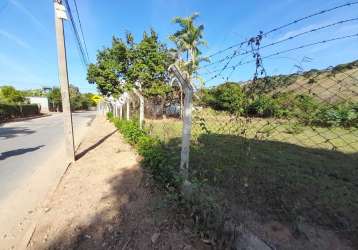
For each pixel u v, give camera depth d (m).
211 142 5.81
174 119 8.30
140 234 2.88
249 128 2.86
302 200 3.60
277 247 2.53
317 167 5.33
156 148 5.36
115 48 17.77
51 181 4.91
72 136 6.52
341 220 3.07
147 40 17.80
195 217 2.88
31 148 8.72
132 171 5.36
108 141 9.98
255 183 4.07
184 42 16.30
